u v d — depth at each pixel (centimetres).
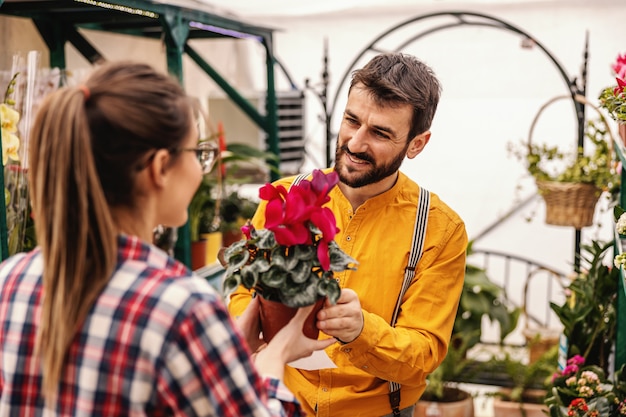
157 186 112
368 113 174
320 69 544
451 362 396
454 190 545
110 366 104
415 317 183
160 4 290
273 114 433
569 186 368
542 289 537
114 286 107
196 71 497
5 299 113
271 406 117
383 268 186
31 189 109
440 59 523
